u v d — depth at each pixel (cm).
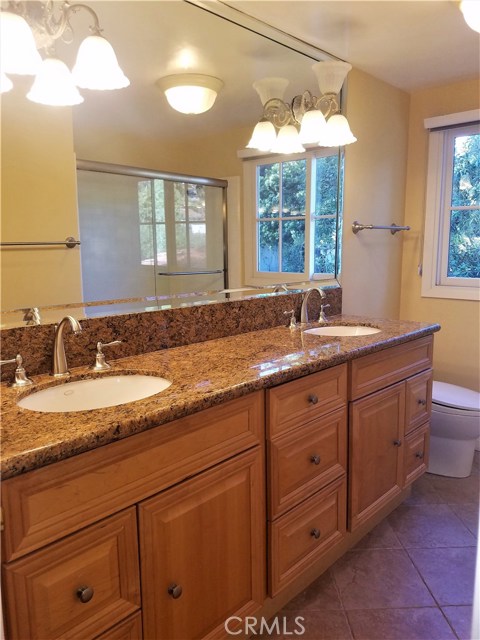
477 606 83
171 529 115
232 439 129
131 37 155
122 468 103
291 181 218
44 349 138
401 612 158
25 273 137
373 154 256
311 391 155
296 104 212
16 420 102
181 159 177
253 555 140
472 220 270
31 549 89
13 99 131
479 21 155
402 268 293
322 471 163
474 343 272
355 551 190
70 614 97
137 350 163
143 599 111
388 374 192
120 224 159
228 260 198
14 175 133
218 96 185
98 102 150
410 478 215
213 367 145
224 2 170
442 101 265
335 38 199
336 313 251
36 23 132
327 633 150
